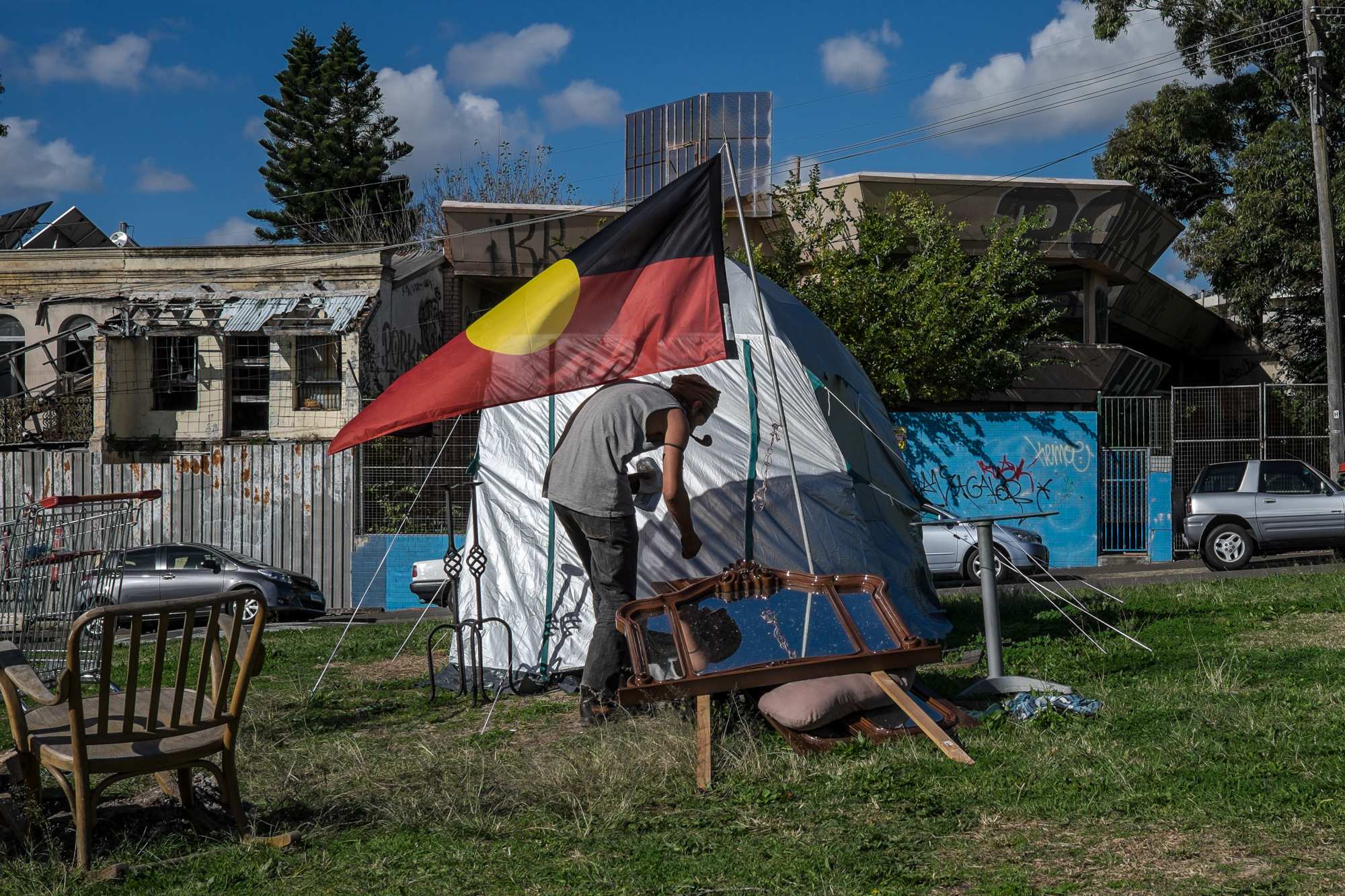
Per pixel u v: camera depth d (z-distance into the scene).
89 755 4.41
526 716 7.09
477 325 7.12
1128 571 19.62
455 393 6.93
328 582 21.06
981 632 9.80
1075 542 22.38
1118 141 31.86
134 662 4.38
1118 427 22.88
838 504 8.63
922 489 22.19
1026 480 22.41
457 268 25.81
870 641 5.93
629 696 5.38
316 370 24.17
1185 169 31.33
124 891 4.11
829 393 9.43
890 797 4.81
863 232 21.98
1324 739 5.34
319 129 46.59
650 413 6.54
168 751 4.52
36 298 25.11
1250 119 29.12
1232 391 22.39
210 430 24.17
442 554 20.88
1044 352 23.30
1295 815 4.30
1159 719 5.92
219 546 21.09
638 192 25.92
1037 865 3.98
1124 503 22.75
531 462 8.65
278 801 5.24
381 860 4.35
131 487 21.31
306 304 23.75
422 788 5.31
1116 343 31.89
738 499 8.42
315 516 21.14
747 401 8.77
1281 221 25.84
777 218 24.03
